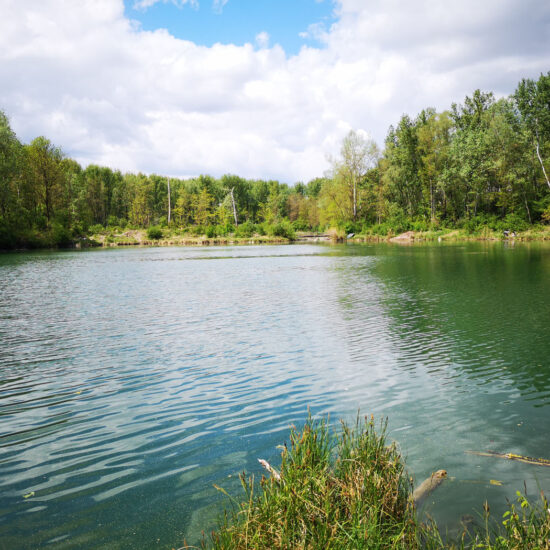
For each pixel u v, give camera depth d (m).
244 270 28.42
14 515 4.26
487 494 4.21
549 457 4.95
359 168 75.69
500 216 63.88
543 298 15.35
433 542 3.46
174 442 5.73
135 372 8.69
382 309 14.49
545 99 53.56
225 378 8.23
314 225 107.00
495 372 8.13
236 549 3.30
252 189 131.12
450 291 17.59
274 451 5.35
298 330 11.92
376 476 4.01
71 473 5.05
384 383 7.74
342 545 3.28
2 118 58.28
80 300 17.41
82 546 3.76
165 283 22.47
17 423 6.49
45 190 68.50
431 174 69.81
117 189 107.69
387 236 68.31
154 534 3.89
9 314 14.63
